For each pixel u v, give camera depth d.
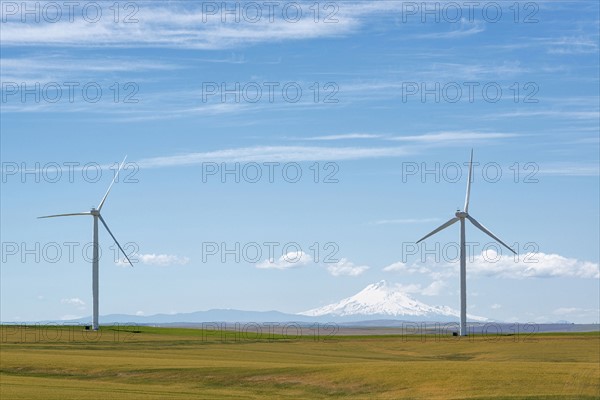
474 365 90.12
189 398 75.94
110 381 90.75
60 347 135.62
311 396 81.44
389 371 86.88
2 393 75.25
